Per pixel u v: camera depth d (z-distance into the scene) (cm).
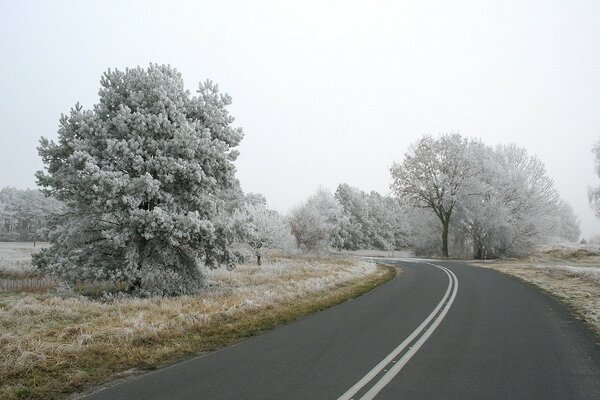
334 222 6575
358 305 1392
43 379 671
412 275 2458
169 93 1772
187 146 1716
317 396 559
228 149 1923
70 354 778
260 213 3741
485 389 576
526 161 4531
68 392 627
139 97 1738
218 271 2584
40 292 1800
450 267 3072
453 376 633
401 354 763
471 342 848
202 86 1947
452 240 5156
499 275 2355
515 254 4462
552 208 4391
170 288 1689
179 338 923
